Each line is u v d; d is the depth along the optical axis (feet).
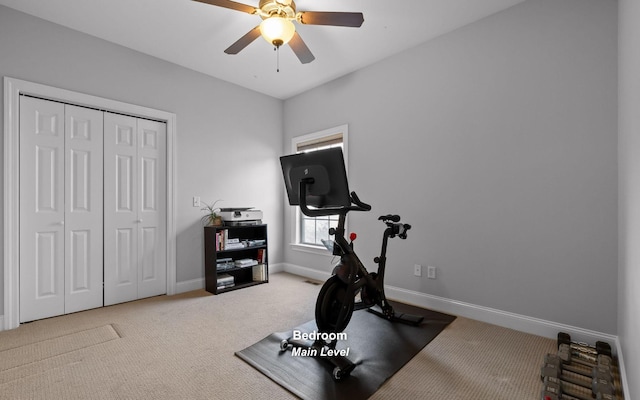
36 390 5.43
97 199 9.77
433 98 9.73
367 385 5.58
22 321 8.43
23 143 8.46
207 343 7.29
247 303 10.25
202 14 8.54
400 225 8.41
